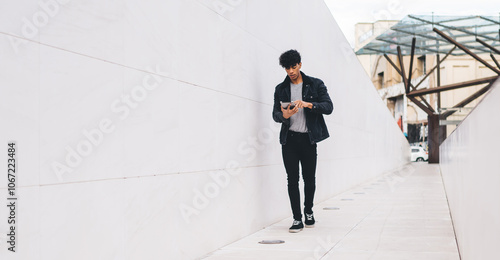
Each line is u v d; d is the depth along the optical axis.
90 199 2.35
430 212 6.43
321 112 4.75
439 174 16.69
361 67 12.60
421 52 26.44
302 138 4.89
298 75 4.91
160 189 3.03
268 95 5.36
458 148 4.23
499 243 1.58
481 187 2.14
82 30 2.31
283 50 5.96
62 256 2.15
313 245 4.09
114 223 2.54
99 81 2.42
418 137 45.38
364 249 3.90
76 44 2.26
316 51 7.73
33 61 2.00
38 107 2.03
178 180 3.27
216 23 3.96
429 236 4.53
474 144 2.50
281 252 3.80
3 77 1.86
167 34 3.13
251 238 4.50
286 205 6.00
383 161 18.02
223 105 4.09
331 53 8.91
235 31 4.38
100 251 2.42
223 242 4.06
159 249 3.01
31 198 1.98
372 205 7.35
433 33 23.05
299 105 4.62
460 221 3.68
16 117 1.92
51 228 2.09
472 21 20.78
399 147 25.59
